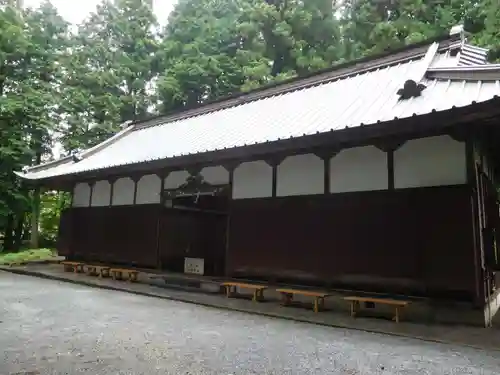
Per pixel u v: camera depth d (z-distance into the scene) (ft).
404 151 26.32
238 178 35.65
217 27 111.55
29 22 78.54
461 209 23.38
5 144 71.00
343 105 33.58
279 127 34.04
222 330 21.75
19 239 82.94
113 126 84.48
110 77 88.69
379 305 26.11
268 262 32.42
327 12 110.32
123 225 46.93
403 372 15.06
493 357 16.99
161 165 37.42
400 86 32.01
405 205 25.66
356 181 28.30
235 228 35.29
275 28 106.11
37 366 15.10
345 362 16.20
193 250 51.57
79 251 52.75
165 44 107.04
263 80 94.48
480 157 27.25
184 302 31.30
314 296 26.84
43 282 42.34
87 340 19.15
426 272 24.30
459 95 24.49
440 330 21.59
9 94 72.33
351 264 27.68
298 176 31.53
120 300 31.83
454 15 89.40
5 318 23.99
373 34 94.68
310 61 102.78
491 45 59.67
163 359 16.30
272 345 18.69
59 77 81.10
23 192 72.69
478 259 23.11
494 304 27.94
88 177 48.75
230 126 42.65
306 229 30.45
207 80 97.60
